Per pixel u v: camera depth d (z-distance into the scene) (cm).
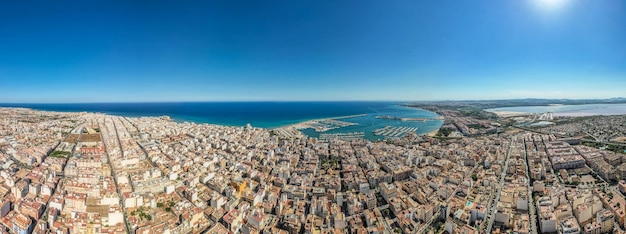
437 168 18475
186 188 14738
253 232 11362
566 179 16612
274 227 11712
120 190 14612
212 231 11369
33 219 11569
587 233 10481
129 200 12938
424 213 12081
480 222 11675
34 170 17188
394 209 12938
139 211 12675
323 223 12094
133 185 15338
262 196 14238
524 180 15975
